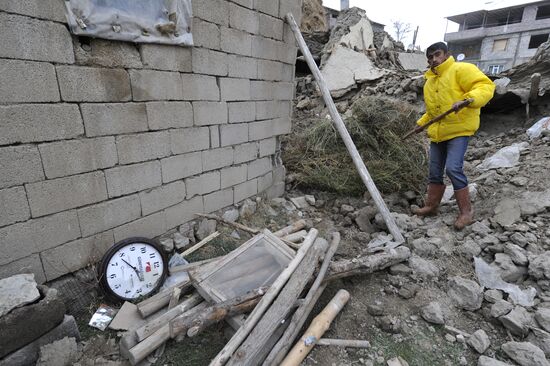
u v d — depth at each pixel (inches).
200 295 79.1
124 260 80.4
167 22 82.8
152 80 84.7
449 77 106.2
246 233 118.7
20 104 62.8
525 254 91.6
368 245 113.0
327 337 76.0
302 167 159.6
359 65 263.3
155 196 93.3
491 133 191.2
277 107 136.3
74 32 66.7
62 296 76.4
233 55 107.3
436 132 114.0
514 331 74.5
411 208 133.7
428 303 85.0
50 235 72.3
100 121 76.0
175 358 69.4
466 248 100.2
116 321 74.3
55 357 63.1
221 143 111.8
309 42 331.6
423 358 71.4
